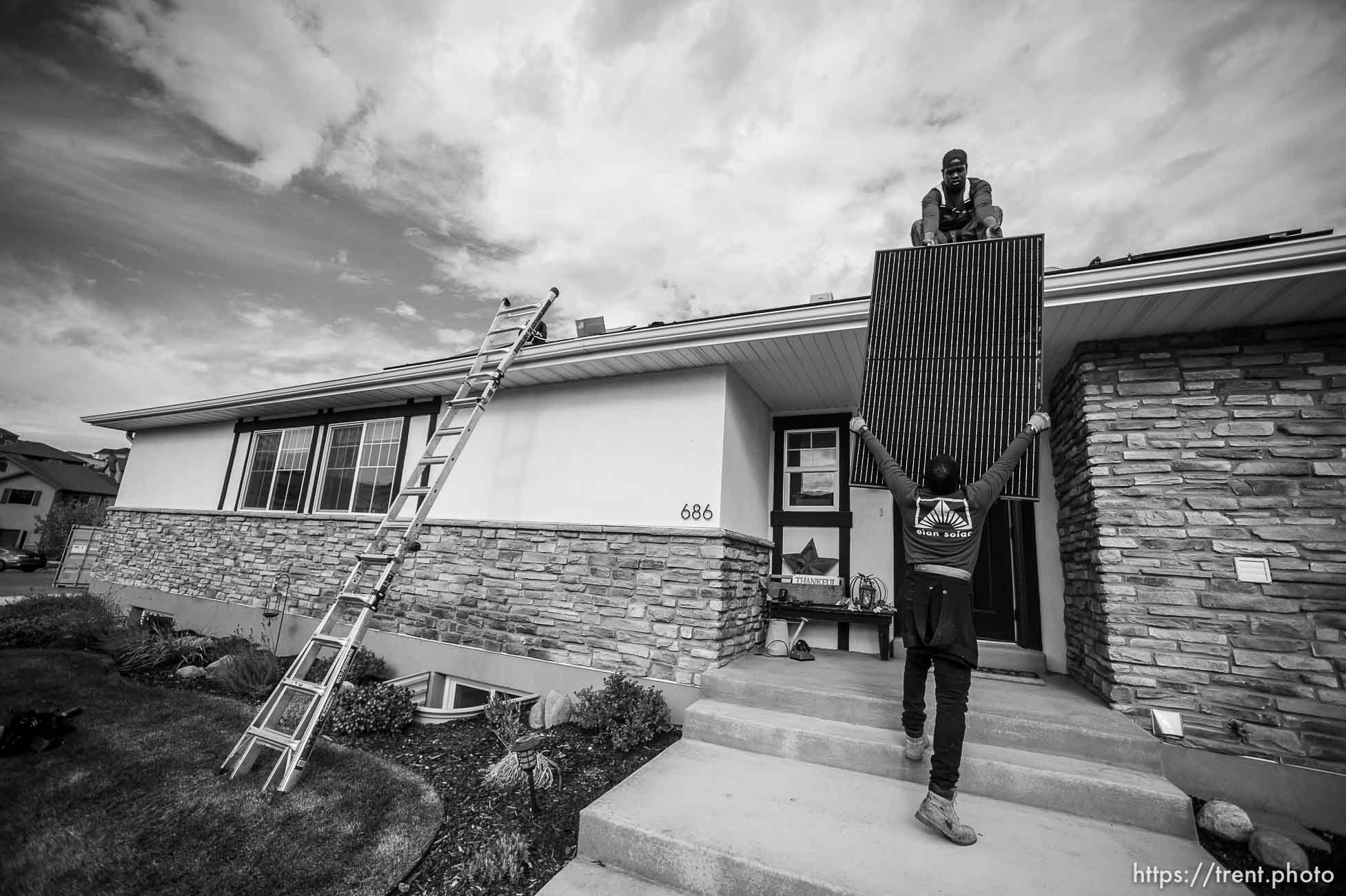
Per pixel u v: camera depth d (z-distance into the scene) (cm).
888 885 190
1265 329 340
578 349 494
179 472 934
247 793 304
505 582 537
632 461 513
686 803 254
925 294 313
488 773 331
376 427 723
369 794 306
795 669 425
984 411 282
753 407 561
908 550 265
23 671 520
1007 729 302
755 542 520
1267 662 300
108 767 325
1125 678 324
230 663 540
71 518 3272
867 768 294
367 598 382
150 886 221
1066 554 446
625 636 463
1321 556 302
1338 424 313
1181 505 336
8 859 233
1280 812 281
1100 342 378
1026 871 203
